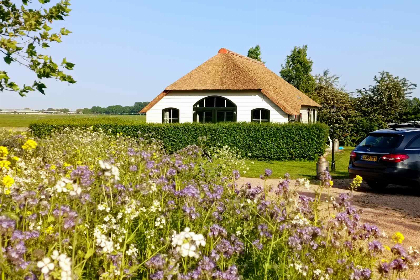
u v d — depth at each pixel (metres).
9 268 3.12
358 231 5.49
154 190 6.24
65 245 4.04
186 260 4.04
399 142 11.95
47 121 26.20
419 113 34.59
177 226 5.61
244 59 34.06
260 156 23.12
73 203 4.76
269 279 4.68
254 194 6.47
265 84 27.94
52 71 7.42
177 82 27.98
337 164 21.22
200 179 8.31
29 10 7.68
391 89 36.97
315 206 6.61
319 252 5.05
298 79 48.59
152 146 14.82
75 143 13.64
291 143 22.81
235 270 3.73
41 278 3.09
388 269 4.56
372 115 36.28
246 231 5.44
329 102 39.94
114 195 5.90
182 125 23.86
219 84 27.06
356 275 4.48
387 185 14.04
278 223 5.41
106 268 4.09
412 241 7.52
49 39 7.63
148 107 27.98
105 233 4.71
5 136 14.20
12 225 3.41
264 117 26.70
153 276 3.65
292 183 13.18
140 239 5.21
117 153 11.70
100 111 109.81
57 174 7.43
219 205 6.04
